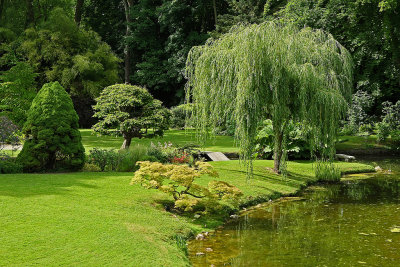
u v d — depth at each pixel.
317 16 19.47
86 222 5.24
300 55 9.20
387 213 7.33
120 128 11.48
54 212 5.53
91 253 4.27
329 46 10.62
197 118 10.15
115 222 5.39
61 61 25.98
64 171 9.59
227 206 7.41
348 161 15.55
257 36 8.30
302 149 14.00
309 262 4.73
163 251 4.68
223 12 33.47
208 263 4.69
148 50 34.69
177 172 6.57
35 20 32.91
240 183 9.16
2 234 4.56
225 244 5.45
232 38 9.48
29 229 4.79
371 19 18.91
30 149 9.33
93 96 26.69
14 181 7.41
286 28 8.96
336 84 9.61
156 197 7.16
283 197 8.85
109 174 8.91
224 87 9.07
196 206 7.21
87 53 27.33
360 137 20.45
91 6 37.34
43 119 9.36
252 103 8.27
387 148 18.27
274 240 5.64
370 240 5.63
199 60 9.83
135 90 12.26
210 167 6.77
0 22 30.89
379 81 20.80
